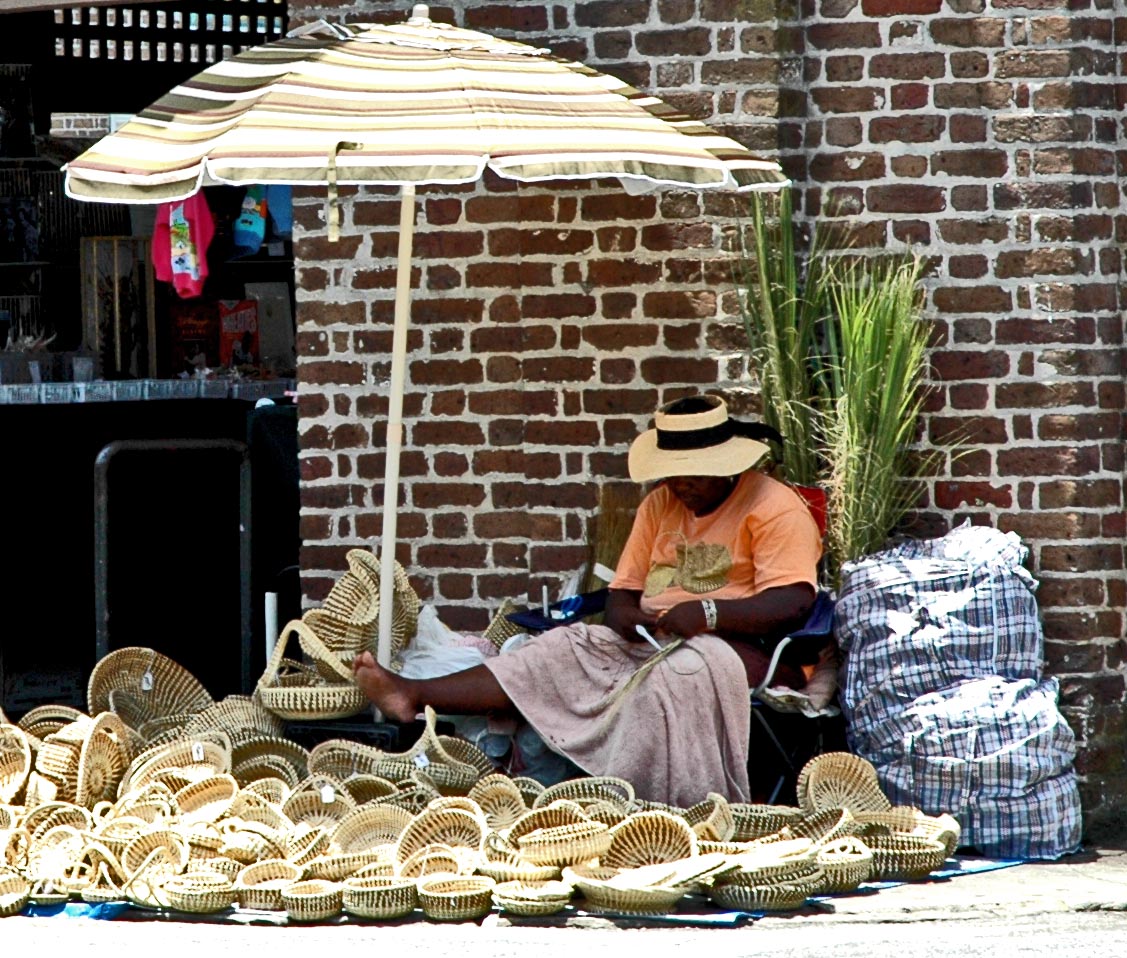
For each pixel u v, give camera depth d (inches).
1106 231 852.0
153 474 1179.9
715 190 874.1
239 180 699.4
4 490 1184.2
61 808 751.1
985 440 853.8
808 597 799.7
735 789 769.6
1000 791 778.8
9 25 1451.8
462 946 643.5
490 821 754.8
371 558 858.8
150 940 655.1
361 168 696.4
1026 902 709.9
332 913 683.4
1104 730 843.4
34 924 681.0
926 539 858.8
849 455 826.8
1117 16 851.4
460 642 864.3
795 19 874.8
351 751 791.7
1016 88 849.5
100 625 1015.6
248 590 1049.5
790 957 629.0
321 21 845.2
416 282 908.6
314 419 925.2
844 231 869.2
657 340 884.6
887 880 743.7
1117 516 850.8
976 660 798.5
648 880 680.4
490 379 903.7
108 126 1705.2
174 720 866.1
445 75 760.3
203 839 717.9
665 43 879.1
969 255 855.7
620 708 781.3
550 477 898.7
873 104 863.1
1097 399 848.9
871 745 799.7
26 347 1342.3
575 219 889.5
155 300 1395.2
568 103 759.7
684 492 822.5
